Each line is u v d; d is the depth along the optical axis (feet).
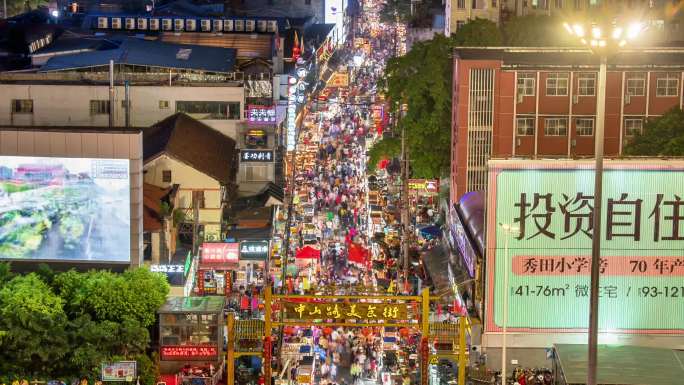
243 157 528.22
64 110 529.86
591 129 472.85
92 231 379.96
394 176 618.03
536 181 343.26
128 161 377.30
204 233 468.34
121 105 533.14
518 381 333.01
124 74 544.21
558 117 472.03
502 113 470.39
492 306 348.38
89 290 338.95
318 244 501.56
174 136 487.61
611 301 346.74
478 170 472.85
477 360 353.10
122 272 379.96
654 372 310.45
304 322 297.94
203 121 538.47
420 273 456.45
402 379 335.67
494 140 472.44
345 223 546.26
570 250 345.31
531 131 472.03
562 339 348.59
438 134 520.01
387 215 546.26
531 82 469.57
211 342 338.13
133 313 335.26
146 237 408.05
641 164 342.23
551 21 537.65
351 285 358.23
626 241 344.90
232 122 538.47
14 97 529.45
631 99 472.85
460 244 410.52
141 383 317.63
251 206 514.68
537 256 345.31
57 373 311.88
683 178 342.85
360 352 361.92
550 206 343.67
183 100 536.83
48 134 376.27
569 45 519.19
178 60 563.48
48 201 378.94
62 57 583.58
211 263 426.10
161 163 465.88
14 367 309.01
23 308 317.22
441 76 510.58
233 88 536.01
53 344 309.83
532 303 347.56
